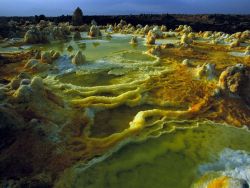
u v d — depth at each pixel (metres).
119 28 39.75
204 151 9.66
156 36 31.47
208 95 13.53
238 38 30.95
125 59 19.81
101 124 11.12
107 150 9.38
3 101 10.37
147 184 8.13
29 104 10.43
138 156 9.22
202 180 8.26
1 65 17.52
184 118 11.73
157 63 18.64
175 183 8.19
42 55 17.78
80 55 18.11
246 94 13.84
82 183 7.96
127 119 11.60
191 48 23.92
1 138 9.00
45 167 8.31
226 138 10.51
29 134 9.23
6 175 7.90
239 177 8.38
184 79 15.61
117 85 14.27
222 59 20.62
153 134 10.43
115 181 8.16
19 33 30.56
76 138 9.82
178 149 9.70
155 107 12.66
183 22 46.69
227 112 12.42
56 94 12.86
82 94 13.23
